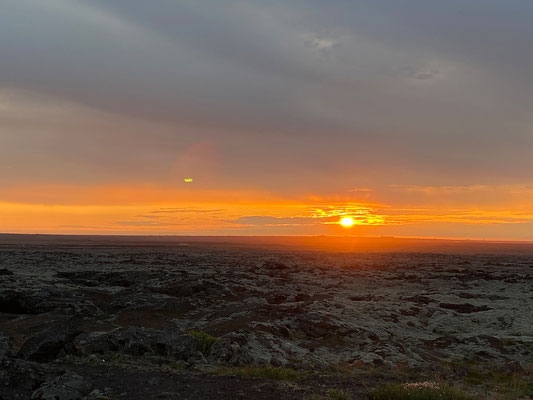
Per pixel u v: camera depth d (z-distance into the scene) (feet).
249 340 78.02
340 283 197.47
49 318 93.50
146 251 485.56
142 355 68.23
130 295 133.49
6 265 241.14
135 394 50.11
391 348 82.69
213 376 59.06
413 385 54.08
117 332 73.31
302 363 70.18
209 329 91.35
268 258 399.03
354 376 63.36
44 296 115.14
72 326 75.61
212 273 219.61
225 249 627.87
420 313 126.62
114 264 276.21
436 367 71.92
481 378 66.74
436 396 49.78
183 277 177.68
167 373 59.31
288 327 97.30
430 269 294.46
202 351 71.72
